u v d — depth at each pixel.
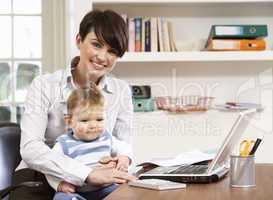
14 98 3.33
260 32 2.95
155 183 1.29
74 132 1.88
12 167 1.92
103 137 1.92
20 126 2.02
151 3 3.04
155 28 3.01
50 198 1.77
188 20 3.19
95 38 1.85
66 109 1.96
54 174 1.72
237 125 1.38
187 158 1.78
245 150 1.37
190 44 3.03
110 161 1.80
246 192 1.23
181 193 1.21
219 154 1.41
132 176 1.58
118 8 3.17
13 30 3.31
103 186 1.80
